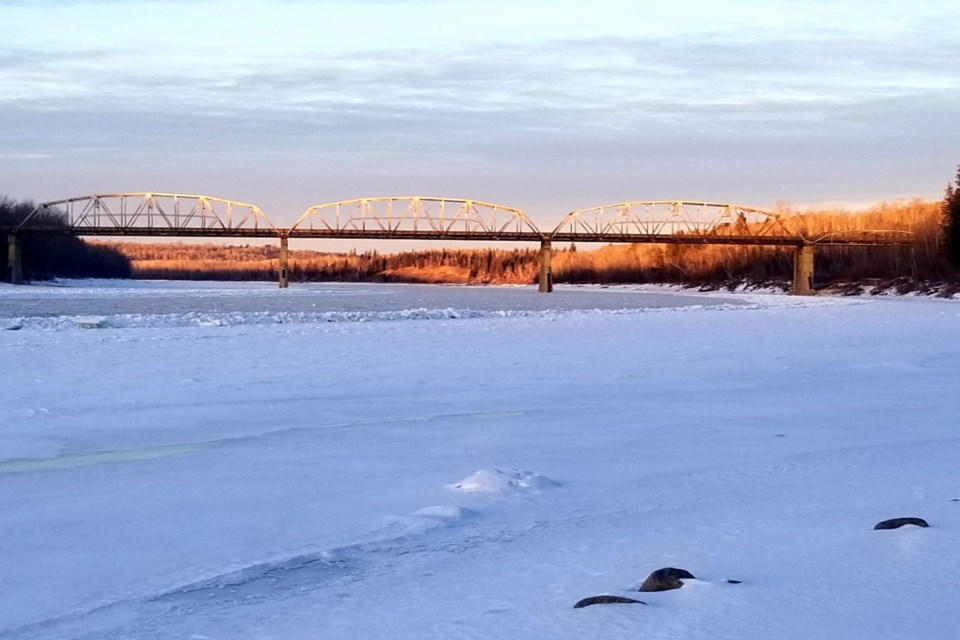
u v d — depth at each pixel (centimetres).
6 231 12469
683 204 13062
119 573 888
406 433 1659
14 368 2603
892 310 6394
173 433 1672
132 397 2106
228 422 1788
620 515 1053
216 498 1180
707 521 992
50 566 911
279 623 735
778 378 2502
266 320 4969
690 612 670
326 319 5166
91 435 1652
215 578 870
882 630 629
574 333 4081
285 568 894
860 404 2000
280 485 1252
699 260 17138
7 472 1349
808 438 1570
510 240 13175
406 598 777
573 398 2120
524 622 679
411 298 11488
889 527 897
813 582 738
